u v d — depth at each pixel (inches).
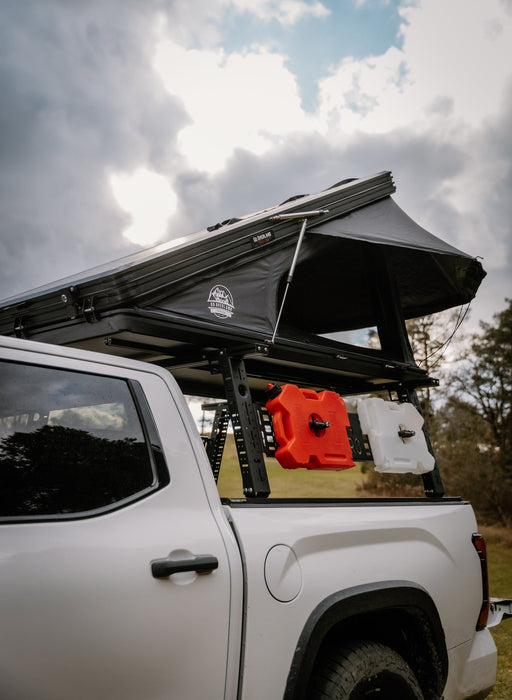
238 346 106.2
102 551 66.6
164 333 95.6
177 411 85.8
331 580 87.7
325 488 592.4
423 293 173.8
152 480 77.1
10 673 56.7
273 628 79.0
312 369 134.3
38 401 69.9
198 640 71.4
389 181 155.0
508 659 210.5
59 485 67.6
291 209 123.2
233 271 109.9
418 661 101.0
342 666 85.8
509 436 853.8
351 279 175.3
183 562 71.2
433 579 103.7
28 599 59.4
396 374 146.1
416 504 112.5
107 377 78.9
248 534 81.7
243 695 74.9
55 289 95.7
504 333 904.3
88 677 61.9
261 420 102.8
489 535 681.0
